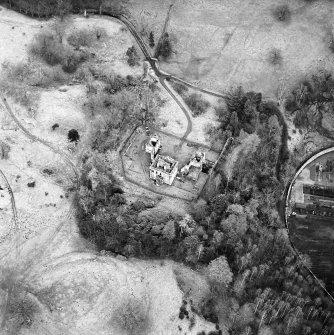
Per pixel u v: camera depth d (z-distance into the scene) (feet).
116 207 613.52
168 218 613.52
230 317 545.44
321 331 554.87
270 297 563.89
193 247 572.51
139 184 654.53
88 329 521.65
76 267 565.12
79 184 634.02
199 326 534.78
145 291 554.05
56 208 613.93
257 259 595.88
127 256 578.66
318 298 581.12
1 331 513.04
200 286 563.48
